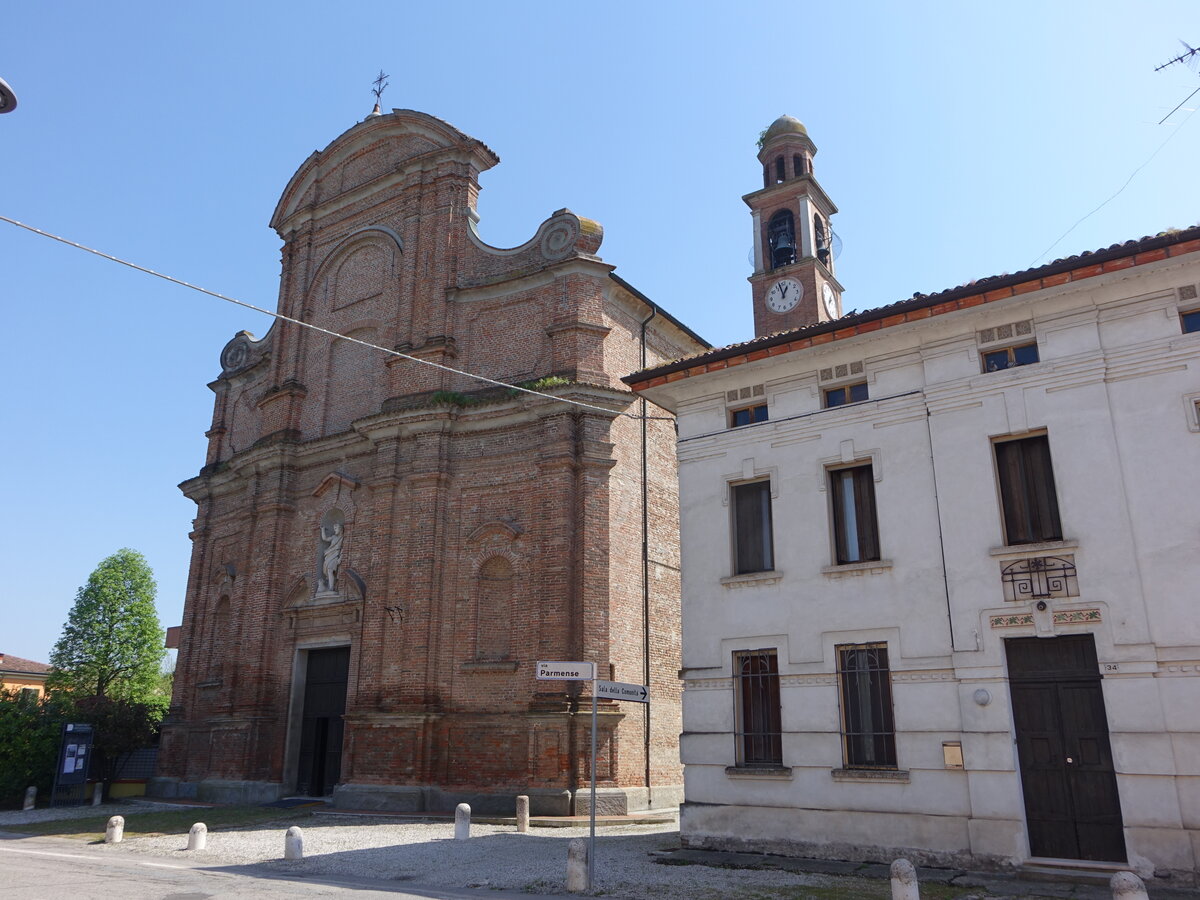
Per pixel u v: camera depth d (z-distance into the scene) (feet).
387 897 38.47
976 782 43.55
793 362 54.60
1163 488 41.98
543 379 79.46
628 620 78.23
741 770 50.70
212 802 87.92
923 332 50.11
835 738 48.19
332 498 91.86
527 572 76.64
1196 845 38.01
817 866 45.24
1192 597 40.29
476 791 72.90
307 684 89.66
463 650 77.20
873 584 48.96
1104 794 41.14
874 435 50.88
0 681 114.32
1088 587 42.68
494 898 38.93
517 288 85.97
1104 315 45.21
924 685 46.14
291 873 47.09
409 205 94.32
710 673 53.31
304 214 106.01
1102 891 37.86
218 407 115.55
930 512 48.01
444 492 81.87
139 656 166.81
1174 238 41.50
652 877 43.09
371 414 87.71
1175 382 42.73
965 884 39.96
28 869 48.16
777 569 52.47
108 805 93.66
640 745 75.72
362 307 97.04
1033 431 46.03
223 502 108.78
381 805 74.08
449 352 86.22
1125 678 40.96
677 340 98.12
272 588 92.48
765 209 112.47
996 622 44.62
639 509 83.46
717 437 56.65
